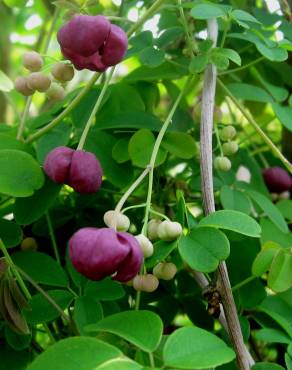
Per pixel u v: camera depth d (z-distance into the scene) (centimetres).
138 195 47
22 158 39
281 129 54
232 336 36
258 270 38
